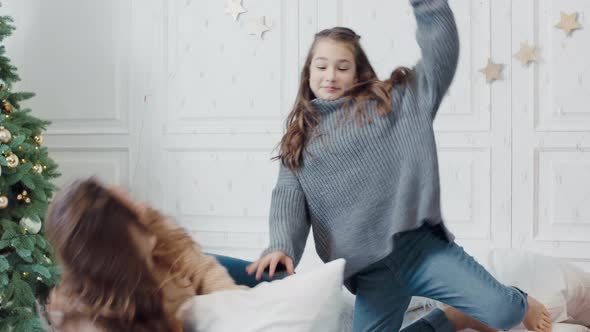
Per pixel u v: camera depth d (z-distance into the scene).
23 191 2.76
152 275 0.99
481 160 3.17
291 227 1.58
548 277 2.08
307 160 1.60
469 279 1.50
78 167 3.57
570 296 2.04
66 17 3.58
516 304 1.50
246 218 3.38
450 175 3.19
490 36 3.14
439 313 1.82
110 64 3.52
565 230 3.10
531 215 3.12
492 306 1.48
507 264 2.14
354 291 1.70
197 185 3.43
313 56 1.64
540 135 3.11
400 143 1.51
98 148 3.54
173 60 3.45
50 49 3.60
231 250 3.39
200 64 3.43
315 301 1.05
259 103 3.37
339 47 1.61
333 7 3.28
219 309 1.04
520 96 3.12
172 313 1.01
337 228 1.59
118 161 3.53
